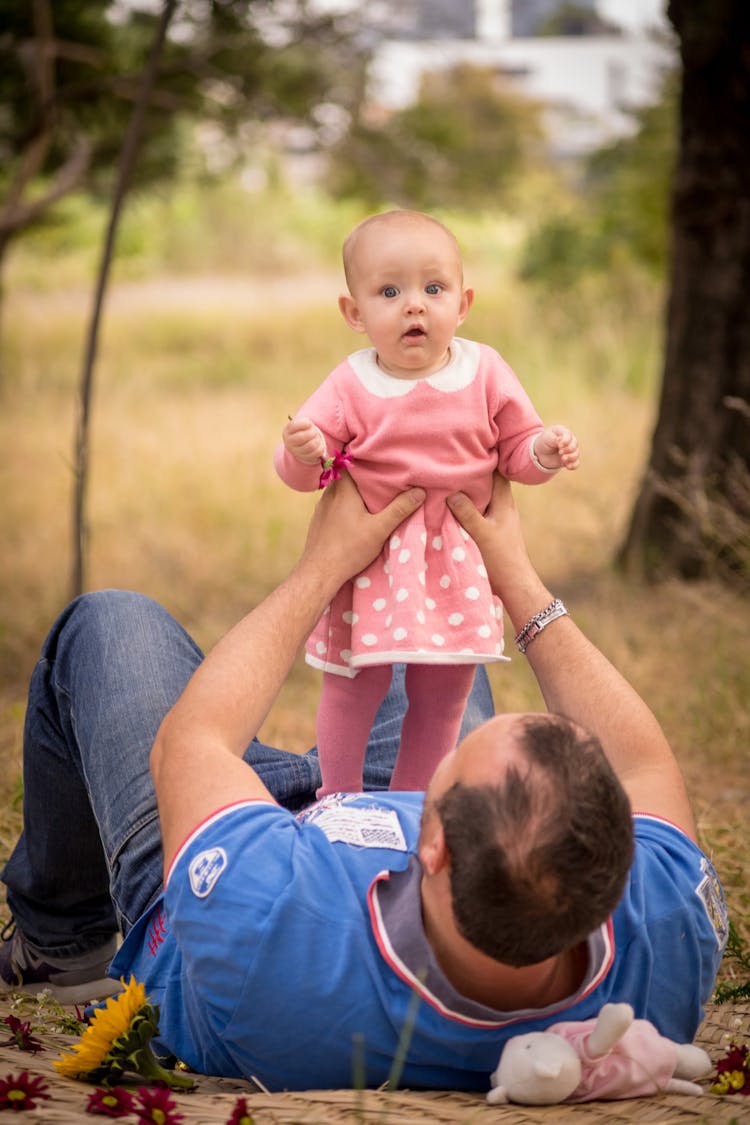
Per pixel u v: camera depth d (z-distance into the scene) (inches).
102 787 100.1
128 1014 81.0
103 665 105.0
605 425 443.5
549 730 71.3
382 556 103.0
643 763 89.5
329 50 438.3
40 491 408.2
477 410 101.7
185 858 78.7
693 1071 79.2
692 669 212.4
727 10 258.8
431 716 109.7
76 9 395.5
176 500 380.5
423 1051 76.5
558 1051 73.5
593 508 320.2
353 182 530.9
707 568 269.3
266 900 76.0
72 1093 78.5
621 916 78.7
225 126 452.8
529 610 97.2
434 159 513.3
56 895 114.0
